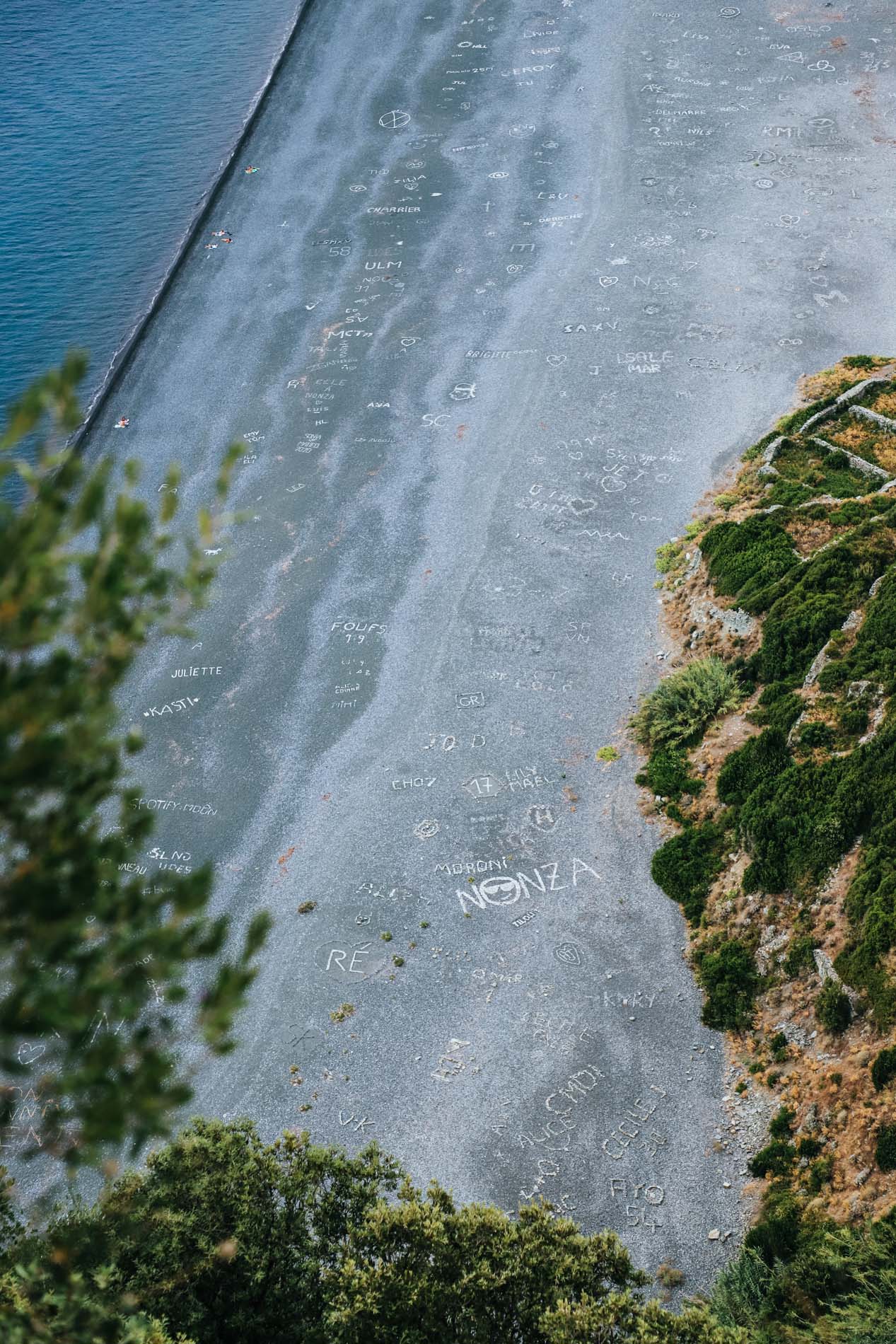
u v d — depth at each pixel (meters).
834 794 28.11
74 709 7.03
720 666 33.25
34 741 6.99
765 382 44.47
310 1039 27.03
